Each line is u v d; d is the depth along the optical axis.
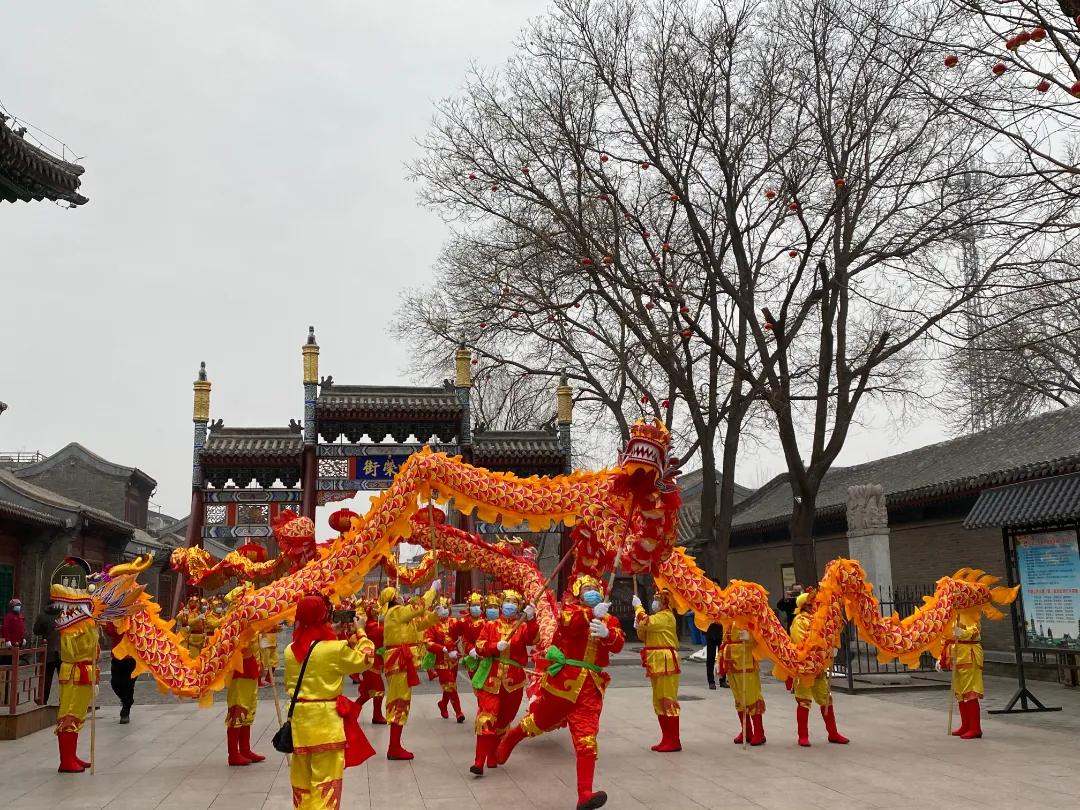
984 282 13.95
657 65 21.38
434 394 24.28
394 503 9.30
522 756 9.69
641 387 25.44
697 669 20.55
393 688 9.55
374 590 13.91
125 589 8.70
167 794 7.86
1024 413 29.86
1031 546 13.62
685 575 9.82
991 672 17.88
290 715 5.81
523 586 12.05
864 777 8.24
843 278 19.56
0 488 24.77
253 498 22.80
